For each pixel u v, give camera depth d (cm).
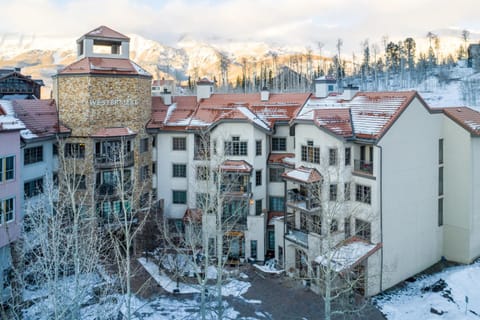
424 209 3434
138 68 4091
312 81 12719
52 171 3575
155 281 3266
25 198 3189
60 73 3678
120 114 3838
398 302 2994
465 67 13188
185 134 4112
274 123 3944
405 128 3231
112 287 2550
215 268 3475
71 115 3694
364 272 3061
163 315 2791
